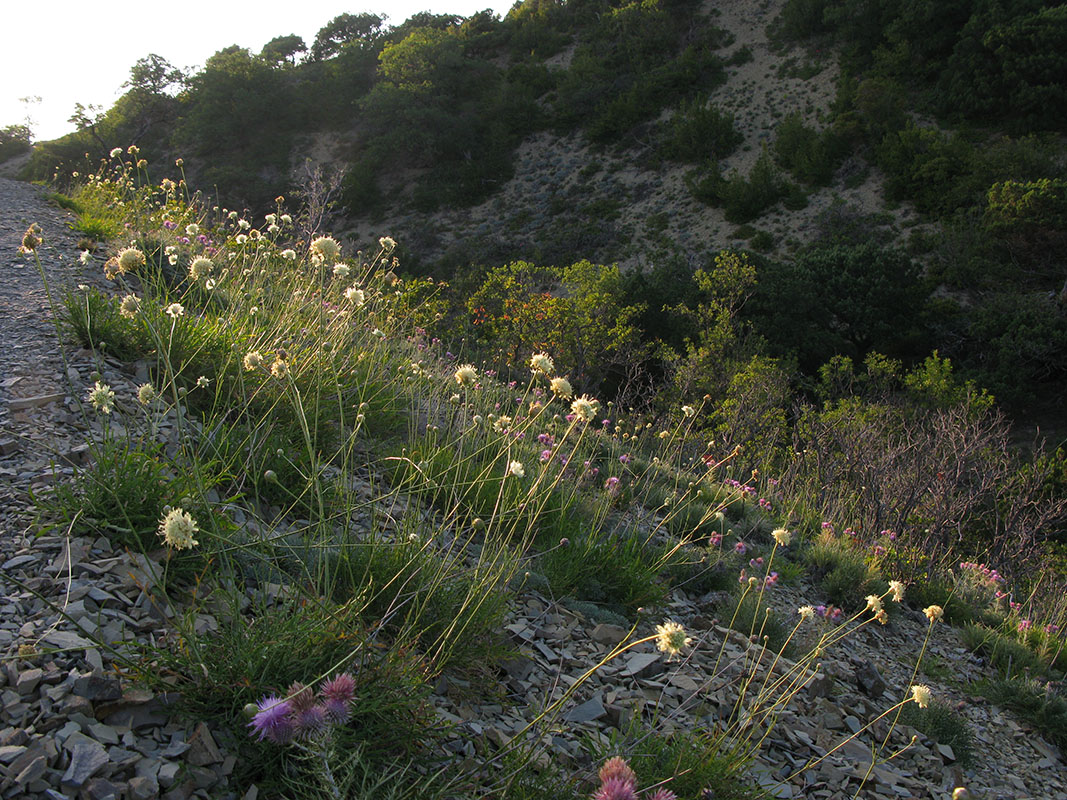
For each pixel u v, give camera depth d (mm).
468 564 3900
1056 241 36656
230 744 2111
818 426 13766
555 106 72500
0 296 5590
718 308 29125
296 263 6734
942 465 11203
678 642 2033
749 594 5133
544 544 4680
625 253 52031
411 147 66750
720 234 51781
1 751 1814
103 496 2875
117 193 10969
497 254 55062
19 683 2041
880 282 35281
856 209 48562
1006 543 11367
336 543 3195
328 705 1710
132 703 2100
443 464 4648
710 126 61094
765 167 53250
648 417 10594
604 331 23375
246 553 2947
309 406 4324
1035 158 44500
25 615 2354
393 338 7016
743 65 70812
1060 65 49812
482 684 3043
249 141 72312
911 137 50250
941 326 35625
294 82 82875
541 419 7184
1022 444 29188
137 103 73125
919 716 4457
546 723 2760
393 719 2344
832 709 4066
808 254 40688
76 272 6535
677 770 2594
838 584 6762
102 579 2607
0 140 57844
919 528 10008
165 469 3352
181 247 7027
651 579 4797
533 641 3631
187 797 1912
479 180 64938
